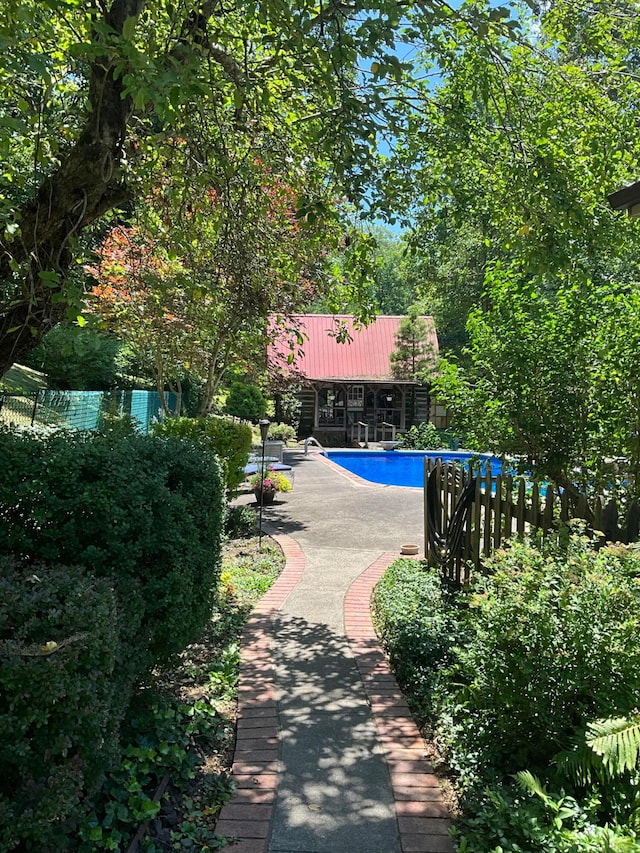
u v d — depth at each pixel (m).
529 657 2.83
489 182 5.82
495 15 3.88
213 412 21.52
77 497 2.99
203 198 6.09
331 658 4.65
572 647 2.79
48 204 3.70
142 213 6.27
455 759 3.20
